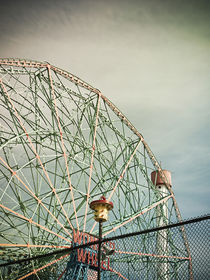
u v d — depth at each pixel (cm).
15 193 3005
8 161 3306
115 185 3816
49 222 3109
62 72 3344
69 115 3516
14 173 2750
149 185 4406
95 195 3603
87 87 3634
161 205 4628
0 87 2933
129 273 1011
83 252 2656
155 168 4750
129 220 3853
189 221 704
